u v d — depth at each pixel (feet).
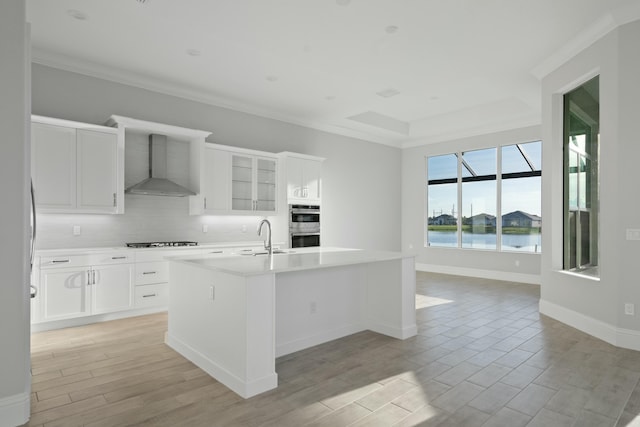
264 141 20.83
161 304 15.52
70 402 7.98
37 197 13.04
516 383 8.93
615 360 10.37
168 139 17.38
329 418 7.34
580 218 14.20
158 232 17.03
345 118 22.54
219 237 18.93
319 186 21.76
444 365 10.04
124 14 11.42
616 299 11.59
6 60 7.04
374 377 9.27
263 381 8.49
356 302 13.08
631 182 11.28
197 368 9.82
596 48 12.34
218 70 15.60
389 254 12.67
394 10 11.26
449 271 26.40
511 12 11.39
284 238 20.24
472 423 7.16
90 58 14.44
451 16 11.60
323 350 11.22
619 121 11.46
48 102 14.19
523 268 22.89
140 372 9.55
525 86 17.43
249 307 8.34
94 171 14.20
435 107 21.75
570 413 7.54
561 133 14.96
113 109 15.67
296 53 14.06
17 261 7.11
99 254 13.96
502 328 13.46
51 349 11.19
